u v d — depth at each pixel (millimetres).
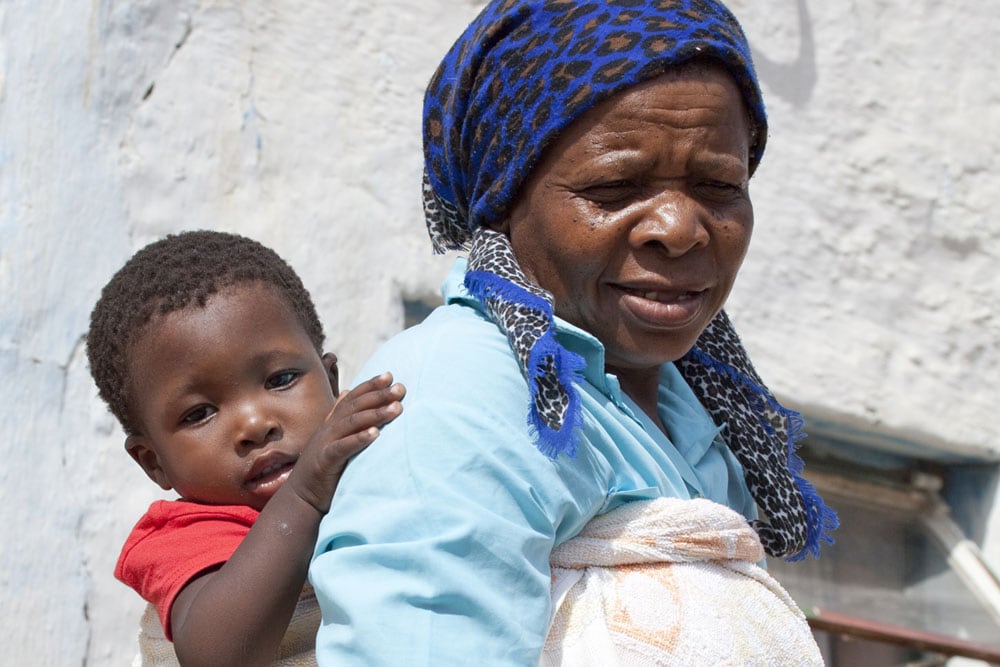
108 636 2963
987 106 4406
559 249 1721
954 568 4270
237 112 3316
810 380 3998
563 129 1701
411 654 1438
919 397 4141
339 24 3494
